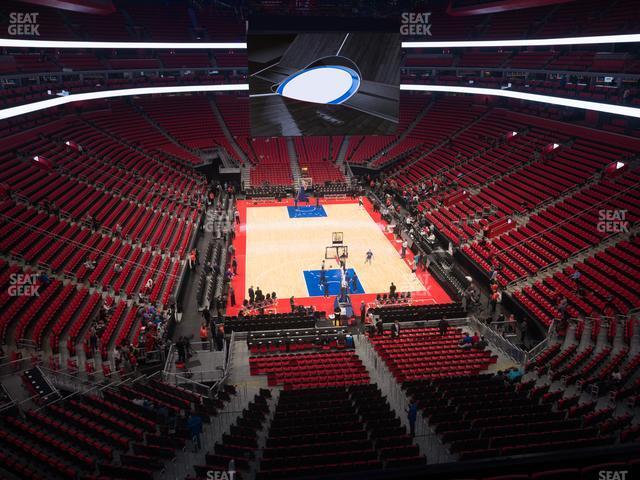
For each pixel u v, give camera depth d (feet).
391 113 98.63
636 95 122.52
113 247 98.07
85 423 49.11
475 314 88.53
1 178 103.55
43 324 70.44
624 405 53.52
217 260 107.86
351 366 68.18
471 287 91.66
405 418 52.24
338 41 94.38
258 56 93.35
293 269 107.55
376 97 97.50
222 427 52.21
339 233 124.98
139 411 53.78
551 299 83.66
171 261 102.99
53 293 77.97
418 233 119.75
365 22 94.27
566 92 136.67
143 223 113.70
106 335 71.51
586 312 77.25
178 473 43.57
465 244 109.81
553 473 27.30
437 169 153.89
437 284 101.71
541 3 134.82
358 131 98.68
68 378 61.57
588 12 150.41
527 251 98.53
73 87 152.35
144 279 92.22
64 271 84.43
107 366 64.28
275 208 147.95
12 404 52.03
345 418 50.08
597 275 84.48
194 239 117.39
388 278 104.12
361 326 86.12
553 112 152.05
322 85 95.71
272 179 161.89
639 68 123.03
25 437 47.50
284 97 95.61
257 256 113.80
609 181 109.91
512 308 87.97
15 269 79.92
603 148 122.72
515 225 110.22
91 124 152.05
